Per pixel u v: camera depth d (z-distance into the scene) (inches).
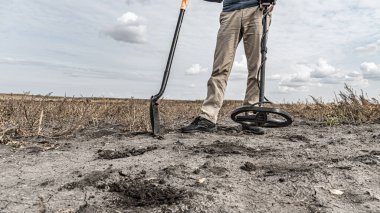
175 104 326.6
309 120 235.8
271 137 154.9
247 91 160.9
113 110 244.4
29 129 161.2
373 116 210.5
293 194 76.7
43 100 198.5
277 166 99.2
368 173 90.4
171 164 99.9
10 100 187.0
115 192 77.6
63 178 87.6
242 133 164.1
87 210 67.9
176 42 150.6
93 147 129.6
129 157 111.0
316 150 121.0
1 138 137.3
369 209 68.7
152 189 78.0
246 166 96.4
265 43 123.3
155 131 150.3
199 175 89.3
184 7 151.3
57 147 130.6
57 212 66.7
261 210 68.2
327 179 85.6
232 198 73.8
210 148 122.9
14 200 72.5
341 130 177.8
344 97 228.4
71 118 201.3
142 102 265.6
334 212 67.2
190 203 70.4
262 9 151.1
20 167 99.0
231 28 154.6
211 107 160.4
